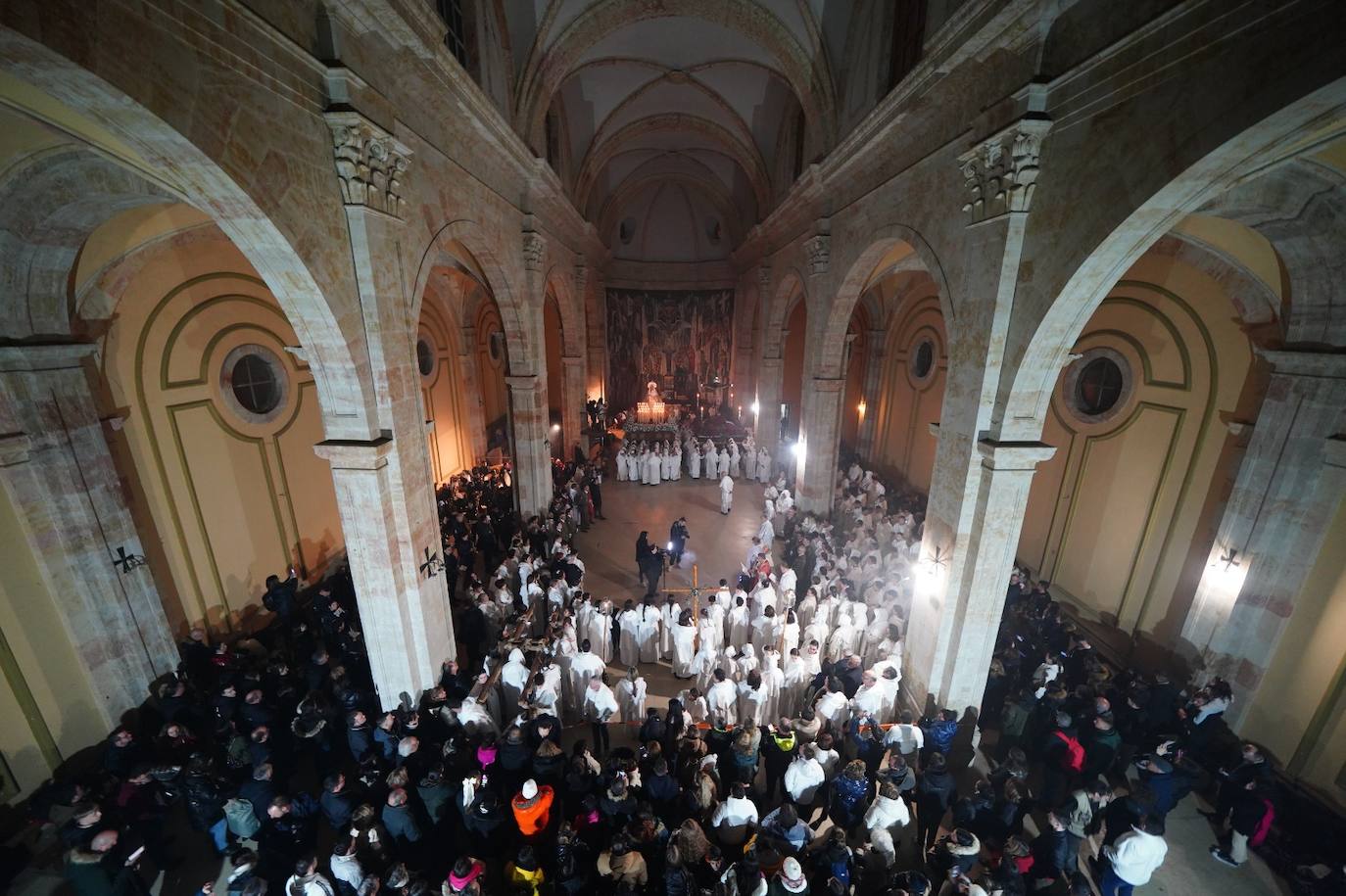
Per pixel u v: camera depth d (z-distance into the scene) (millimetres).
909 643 7426
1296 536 6121
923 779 5430
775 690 7152
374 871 4895
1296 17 2912
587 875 4809
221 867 5625
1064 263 4742
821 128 10305
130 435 7145
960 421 6199
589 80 13914
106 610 6555
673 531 11727
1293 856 5531
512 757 5676
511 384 11320
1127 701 6602
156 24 3164
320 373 5426
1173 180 3705
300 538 10039
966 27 5184
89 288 6461
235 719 6480
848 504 12125
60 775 6207
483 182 8422
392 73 5695
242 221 4172
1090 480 9289
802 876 4281
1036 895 4758
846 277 9922
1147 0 3812
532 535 11133
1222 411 7219
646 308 25172
